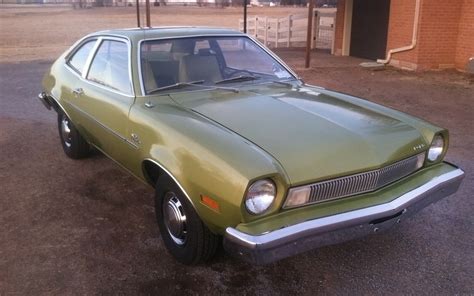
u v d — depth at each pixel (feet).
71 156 18.45
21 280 10.64
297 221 8.95
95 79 14.90
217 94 12.78
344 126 10.83
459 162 17.97
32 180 16.47
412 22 39.27
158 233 12.79
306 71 40.68
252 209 8.80
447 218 13.60
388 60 42.73
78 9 166.91
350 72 40.01
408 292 10.25
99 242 12.30
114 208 14.29
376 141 10.45
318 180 9.32
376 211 9.53
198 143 9.87
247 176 8.66
